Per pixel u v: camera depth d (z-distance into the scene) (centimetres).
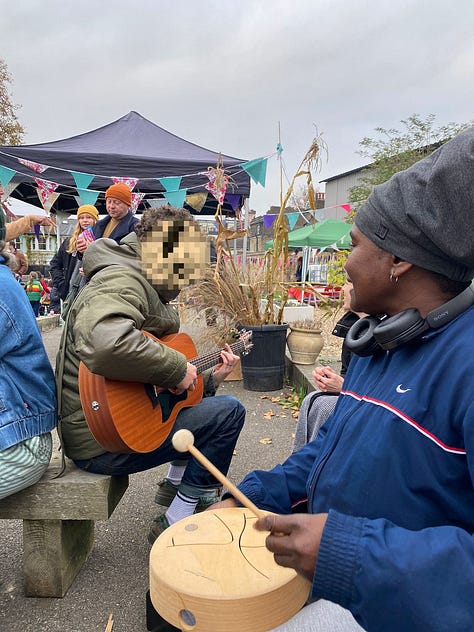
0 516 204
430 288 105
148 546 248
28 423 192
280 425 434
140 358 193
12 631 190
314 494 115
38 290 1192
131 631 191
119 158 688
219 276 538
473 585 75
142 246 225
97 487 204
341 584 80
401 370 105
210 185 692
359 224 112
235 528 128
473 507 92
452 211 94
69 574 215
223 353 279
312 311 801
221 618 101
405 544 79
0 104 2191
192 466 234
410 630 76
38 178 660
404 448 97
